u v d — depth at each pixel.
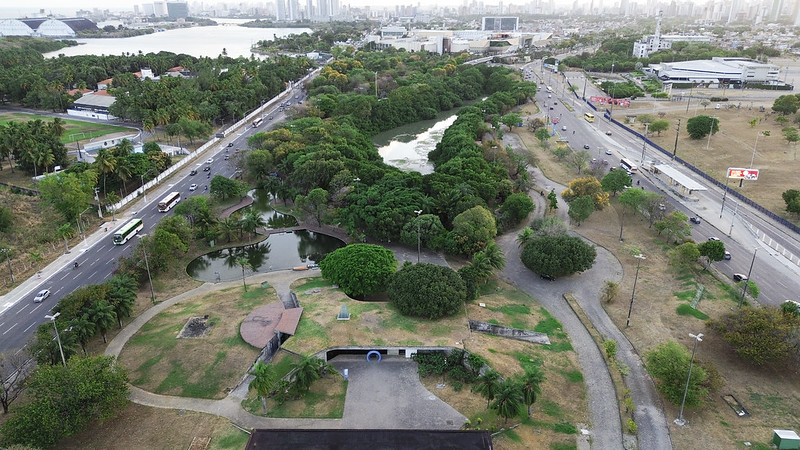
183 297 138.25
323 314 122.88
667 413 96.44
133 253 147.62
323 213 179.50
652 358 102.06
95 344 116.88
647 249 161.25
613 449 87.69
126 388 94.69
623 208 187.38
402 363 110.75
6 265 152.75
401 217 163.12
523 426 92.00
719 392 101.00
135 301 135.38
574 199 183.62
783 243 164.12
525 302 134.12
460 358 109.25
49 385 87.25
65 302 114.06
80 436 90.06
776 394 100.38
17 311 129.75
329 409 97.19
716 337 116.44
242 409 97.31
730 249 160.00
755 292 129.12
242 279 148.88
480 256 136.88
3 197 194.62
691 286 136.88
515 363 107.50
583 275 147.25
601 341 117.56
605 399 99.81
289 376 101.56
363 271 132.50
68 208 173.00
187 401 99.50
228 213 193.75
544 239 146.62
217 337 117.94
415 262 154.12
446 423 93.69
